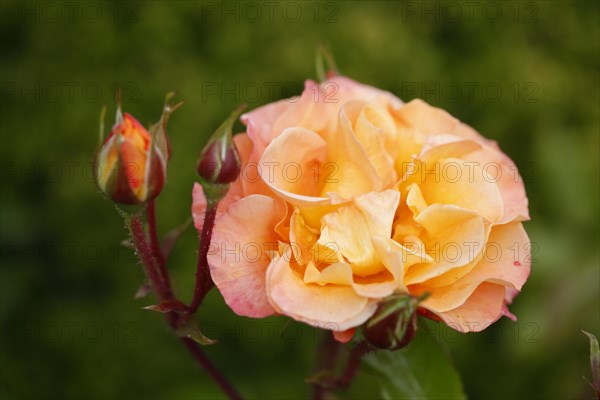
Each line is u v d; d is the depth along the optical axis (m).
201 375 0.81
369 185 0.51
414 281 0.50
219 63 0.84
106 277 0.86
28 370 0.84
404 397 0.56
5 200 0.85
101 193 0.51
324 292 0.50
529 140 0.88
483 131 0.89
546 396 0.83
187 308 0.52
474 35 0.89
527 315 0.75
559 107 0.89
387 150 0.53
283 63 0.83
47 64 0.85
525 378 0.83
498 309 0.51
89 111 0.83
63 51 0.85
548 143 0.81
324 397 0.57
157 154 0.50
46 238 0.85
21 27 0.87
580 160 0.81
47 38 0.85
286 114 0.52
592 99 0.90
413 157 0.52
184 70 0.83
